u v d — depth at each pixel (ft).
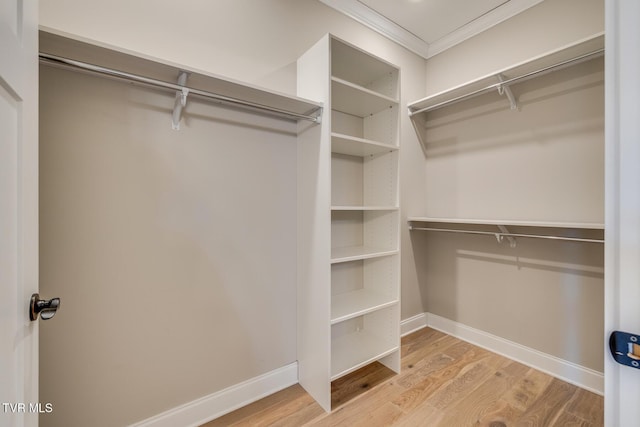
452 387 5.92
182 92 4.22
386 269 6.73
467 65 7.94
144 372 4.50
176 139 4.70
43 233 3.78
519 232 6.91
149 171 4.49
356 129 7.14
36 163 2.59
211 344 5.10
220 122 5.12
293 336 6.10
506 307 7.19
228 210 5.24
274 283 5.82
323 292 5.36
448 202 8.34
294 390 5.88
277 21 5.84
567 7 6.17
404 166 8.30
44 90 3.77
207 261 5.03
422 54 8.72
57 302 2.55
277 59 5.82
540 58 5.63
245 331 5.47
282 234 5.91
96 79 4.09
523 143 6.80
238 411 5.28
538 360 6.59
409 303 8.54
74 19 3.99
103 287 4.17
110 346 4.24
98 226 4.13
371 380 6.17
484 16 7.37
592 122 5.80
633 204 1.51
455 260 8.27
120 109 4.25
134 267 4.40
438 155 8.59
